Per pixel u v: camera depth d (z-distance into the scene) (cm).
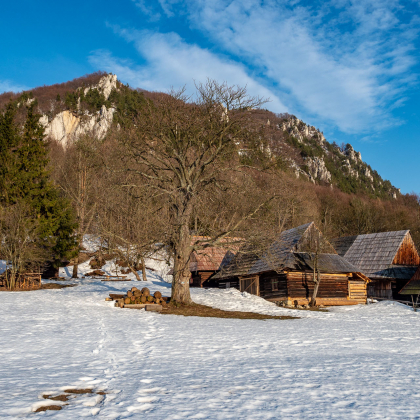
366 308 2927
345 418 548
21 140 4384
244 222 2605
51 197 4206
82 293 3014
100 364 961
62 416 557
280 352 1198
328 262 3259
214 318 2183
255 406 608
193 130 2402
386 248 4156
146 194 2600
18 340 1321
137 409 593
